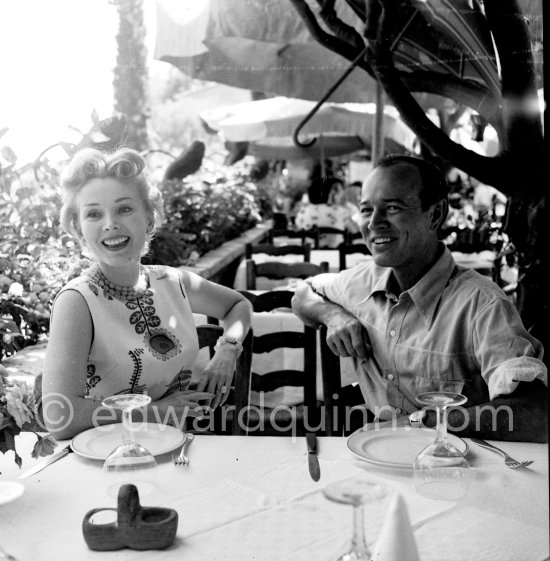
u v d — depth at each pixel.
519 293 3.14
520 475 1.56
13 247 3.30
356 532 1.18
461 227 5.25
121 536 1.26
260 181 10.66
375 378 2.38
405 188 2.19
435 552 1.24
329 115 7.62
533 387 1.88
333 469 1.61
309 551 1.24
